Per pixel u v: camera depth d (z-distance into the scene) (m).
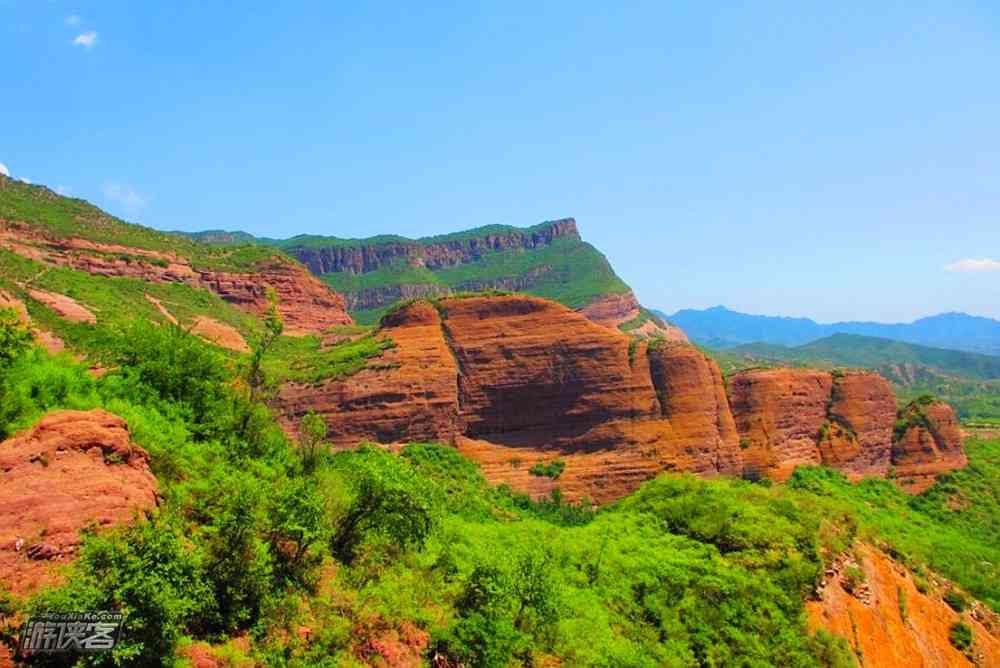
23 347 26.17
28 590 16.11
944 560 70.44
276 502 23.36
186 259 147.25
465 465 85.88
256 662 18.55
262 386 38.34
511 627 26.41
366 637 22.19
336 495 29.77
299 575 22.88
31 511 17.33
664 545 46.91
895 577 54.88
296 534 23.09
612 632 33.50
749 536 47.47
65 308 63.44
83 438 19.64
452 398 91.19
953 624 54.84
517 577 29.53
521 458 91.00
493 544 40.12
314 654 20.12
